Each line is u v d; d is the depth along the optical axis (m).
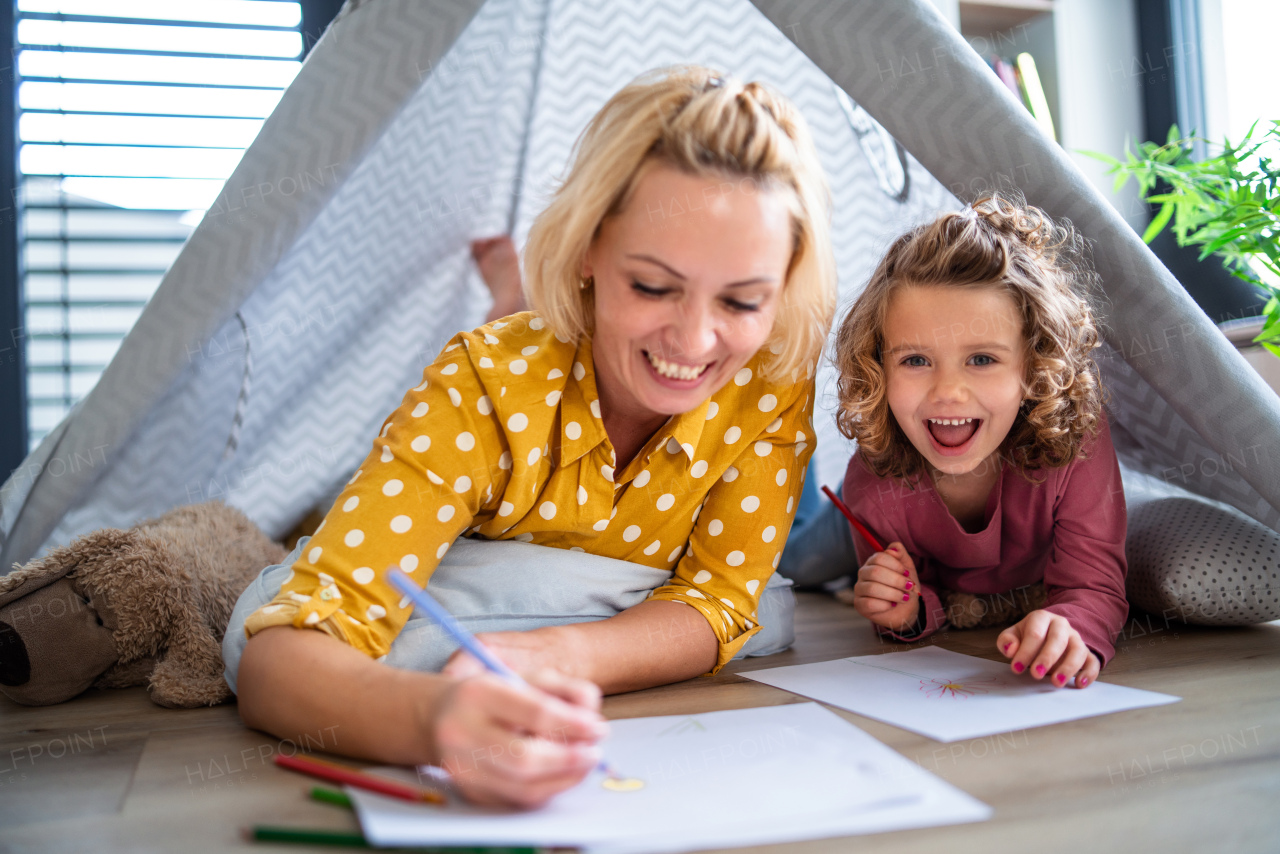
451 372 0.84
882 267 1.04
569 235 0.76
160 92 2.09
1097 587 1.00
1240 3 1.84
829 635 1.19
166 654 0.99
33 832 0.57
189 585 1.00
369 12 1.04
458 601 0.86
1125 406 1.20
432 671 0.83
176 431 1.31
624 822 0.52
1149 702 0.79
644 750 0.66
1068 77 2.06
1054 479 1.04
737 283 0.73
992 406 0.97
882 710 0.78
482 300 1.95
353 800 0.57
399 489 0.78
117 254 2.17
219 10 2.10
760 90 0.80
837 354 1.10
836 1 1.03
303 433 1.68
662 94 0.75
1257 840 0.52
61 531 1.26
